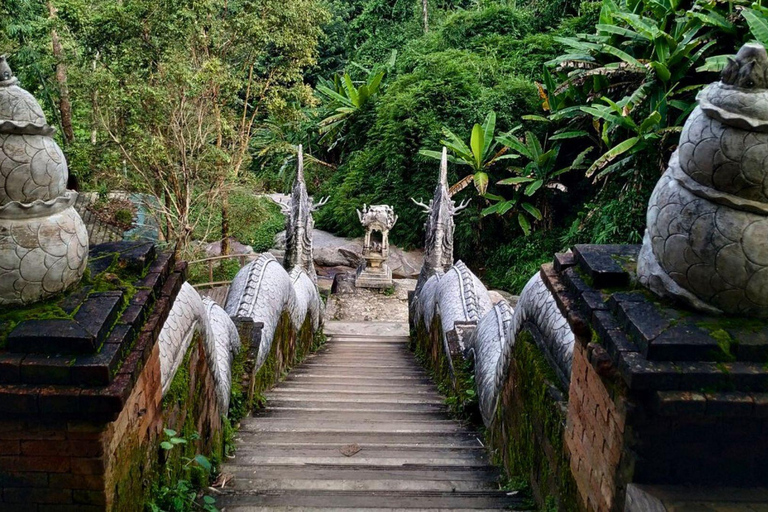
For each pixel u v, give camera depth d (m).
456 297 7.62
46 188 2.39
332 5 26.77
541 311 3.73
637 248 2.96
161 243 13.60
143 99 11.60
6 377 2.14
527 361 3.75
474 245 17.88
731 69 2.17
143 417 2.82
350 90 20.08
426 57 19.22
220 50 13.10
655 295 2.40
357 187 19.25
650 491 2.17
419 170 17.94
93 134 15.77
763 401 1.98
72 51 11.91
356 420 5.39
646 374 2.00
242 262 15.61
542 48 19.34
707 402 1.99
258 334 6.12
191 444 3.64
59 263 2.41
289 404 5.93
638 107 11.83
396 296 15.41
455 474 4.10
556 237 16.34
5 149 2.29
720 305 2.21
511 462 4.02
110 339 2.30
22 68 15.67
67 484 2.31
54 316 2.31
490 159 16.36
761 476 2.22
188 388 3.61
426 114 17.75
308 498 3.52
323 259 17.56
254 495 3.57
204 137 12.86
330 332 12.80
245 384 5.50
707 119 2.20
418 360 9.62
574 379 2.92
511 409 4.12
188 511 3.12
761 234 2.10
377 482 3.80
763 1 9.76
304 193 12.59
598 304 2.50
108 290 2.59
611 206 12.41
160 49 11.94
